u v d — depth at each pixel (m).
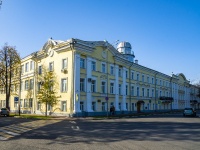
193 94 88.81
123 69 41.25
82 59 32.28
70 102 30.30
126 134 12.84
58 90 32.38
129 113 42.03
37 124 19.27
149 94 51.84
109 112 36.12
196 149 8.79
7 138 11.36
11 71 38.72
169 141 10.58
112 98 37.34
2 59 37.28
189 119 26.75
